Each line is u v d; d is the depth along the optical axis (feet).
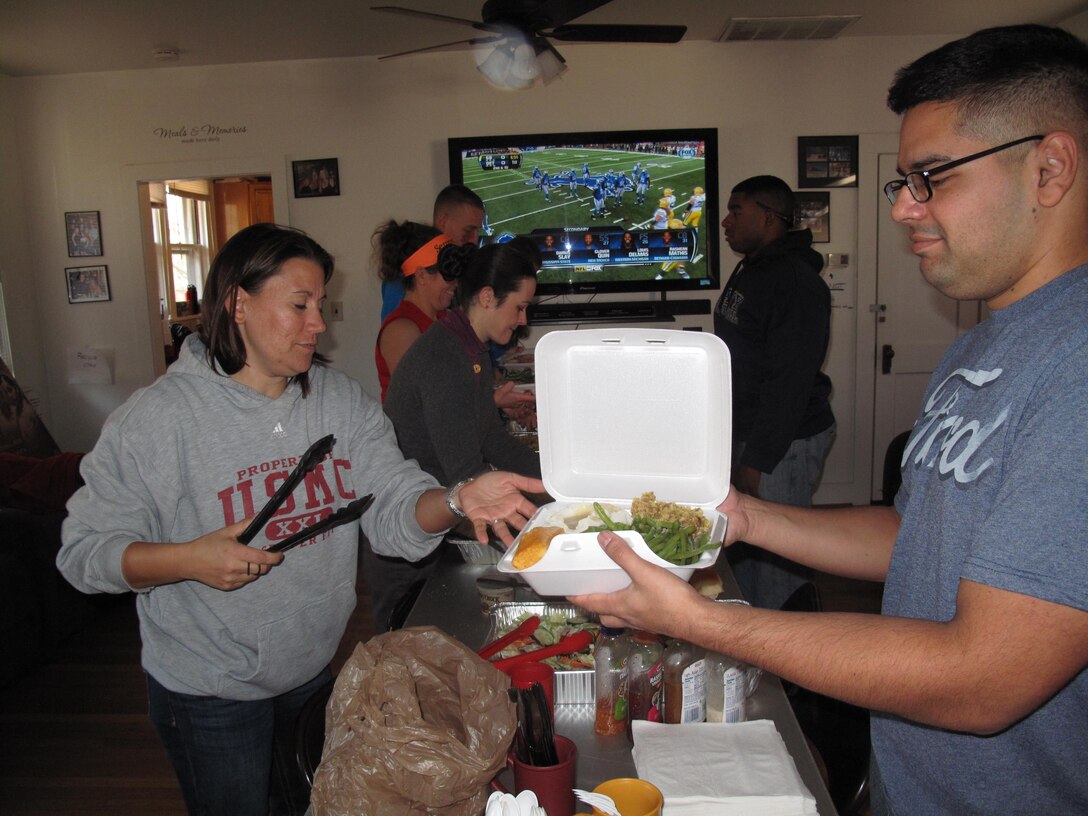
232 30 13.73
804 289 8.41
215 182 25.49
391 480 5.05
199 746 4.73
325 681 5.33
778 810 3.09
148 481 4.37
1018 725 2.82
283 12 12.84
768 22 14.29
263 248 4.35
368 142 16.03
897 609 3.27
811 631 2.68
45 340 16.90
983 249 2.80
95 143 16.29
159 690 4.75
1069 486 2.36
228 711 4.70
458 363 6.58
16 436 13.51
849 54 15.49
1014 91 2.64
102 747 8.88
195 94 16.06
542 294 16.17
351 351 16.57
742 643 2.78
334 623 5.01
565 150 15.65
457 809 2.88
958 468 2.87
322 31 13.98
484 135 15.92
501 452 7.36
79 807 7.85
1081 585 2.31
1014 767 2.87
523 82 11.61
